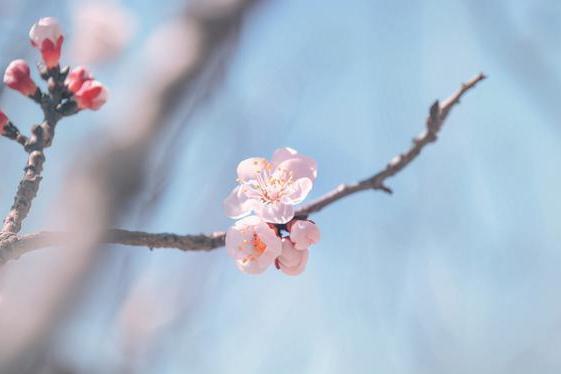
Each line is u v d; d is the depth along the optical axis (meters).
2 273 0.50
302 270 0.52
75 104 0.54
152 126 0.55
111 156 0.53
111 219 0.52
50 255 0.51
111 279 0.57
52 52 0.54
